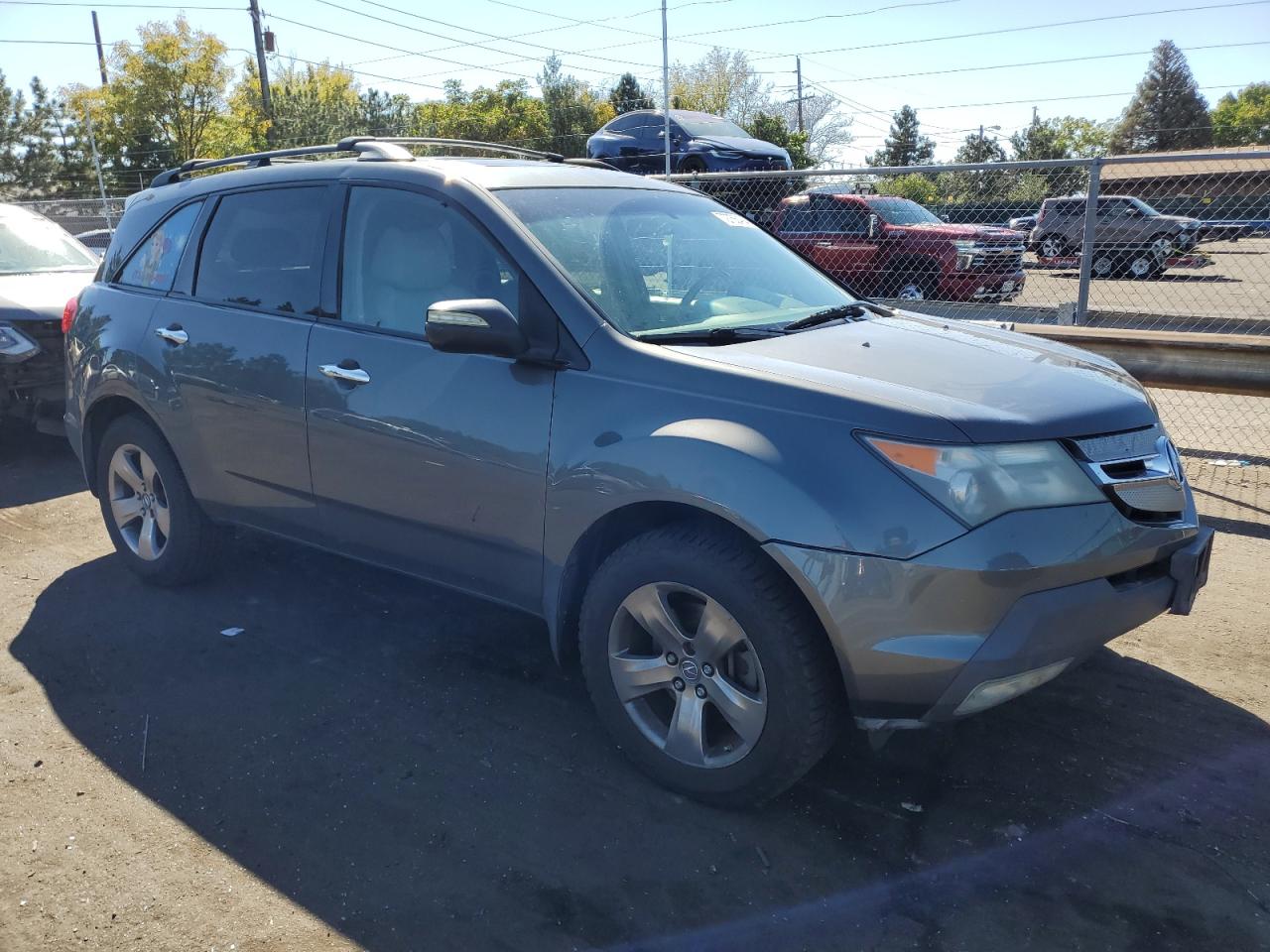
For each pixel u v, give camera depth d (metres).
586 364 3.18
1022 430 2.75
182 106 41.94
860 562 2.64
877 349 3.27
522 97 45.56
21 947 2.48
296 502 4.00
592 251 3.50
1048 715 3.57
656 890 2.69
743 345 3.24
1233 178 12.83
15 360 6.89
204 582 4.81
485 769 3.26
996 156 69.56
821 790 3.14
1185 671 3.89
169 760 3.31
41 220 8.50
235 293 4.19
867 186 16.34
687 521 3.02
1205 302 12.90
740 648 2.91
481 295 3.45
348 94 39.81
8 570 5.00
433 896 2.67
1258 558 5.09
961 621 2.62
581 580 3.32
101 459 4.79
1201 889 2.68
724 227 4.17
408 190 3.71
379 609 4.52
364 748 3.38
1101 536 2.77
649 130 19.44
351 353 3.70
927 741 3.41
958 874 2.75
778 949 2.48
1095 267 13.46
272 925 2.56
